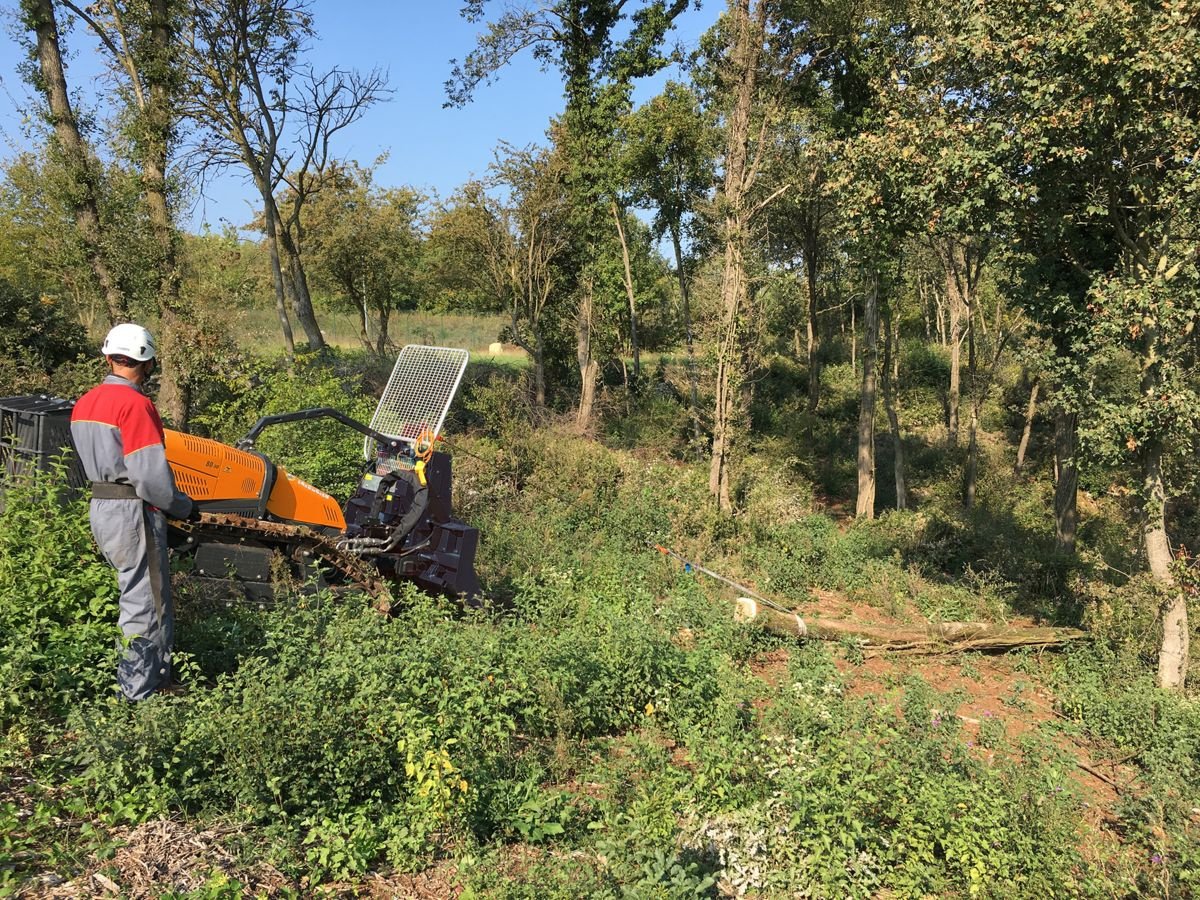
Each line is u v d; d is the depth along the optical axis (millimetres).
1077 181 9055
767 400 29047
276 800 3955
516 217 24469
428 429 7234
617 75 20672
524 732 5535
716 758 5121
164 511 4445
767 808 4812
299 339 30594
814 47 15086
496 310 28641
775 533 13875
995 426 27469
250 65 16938
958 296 23391
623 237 27531
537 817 4469
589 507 12875
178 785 3941
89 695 4371
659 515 12930
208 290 12664
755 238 17016
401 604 6617
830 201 20375
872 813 4953
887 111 10547
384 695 4520
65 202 12164
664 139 25375
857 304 38938
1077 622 11148
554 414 21781
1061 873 4688
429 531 7301
